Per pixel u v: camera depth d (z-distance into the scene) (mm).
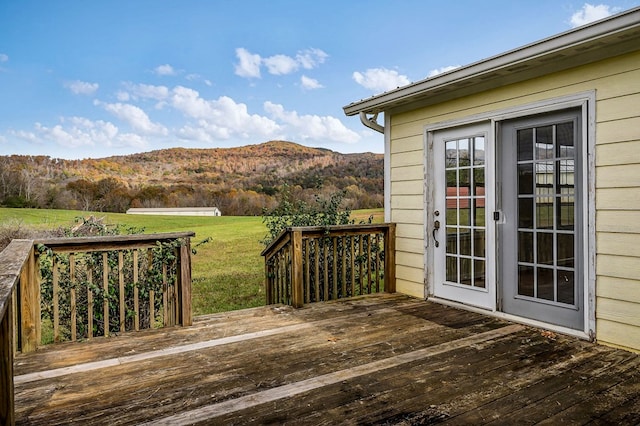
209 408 2236
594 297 3262
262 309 4367
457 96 4371
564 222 3529
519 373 2686
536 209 3742
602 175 3201
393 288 5188
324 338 3414
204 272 8383
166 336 3475
